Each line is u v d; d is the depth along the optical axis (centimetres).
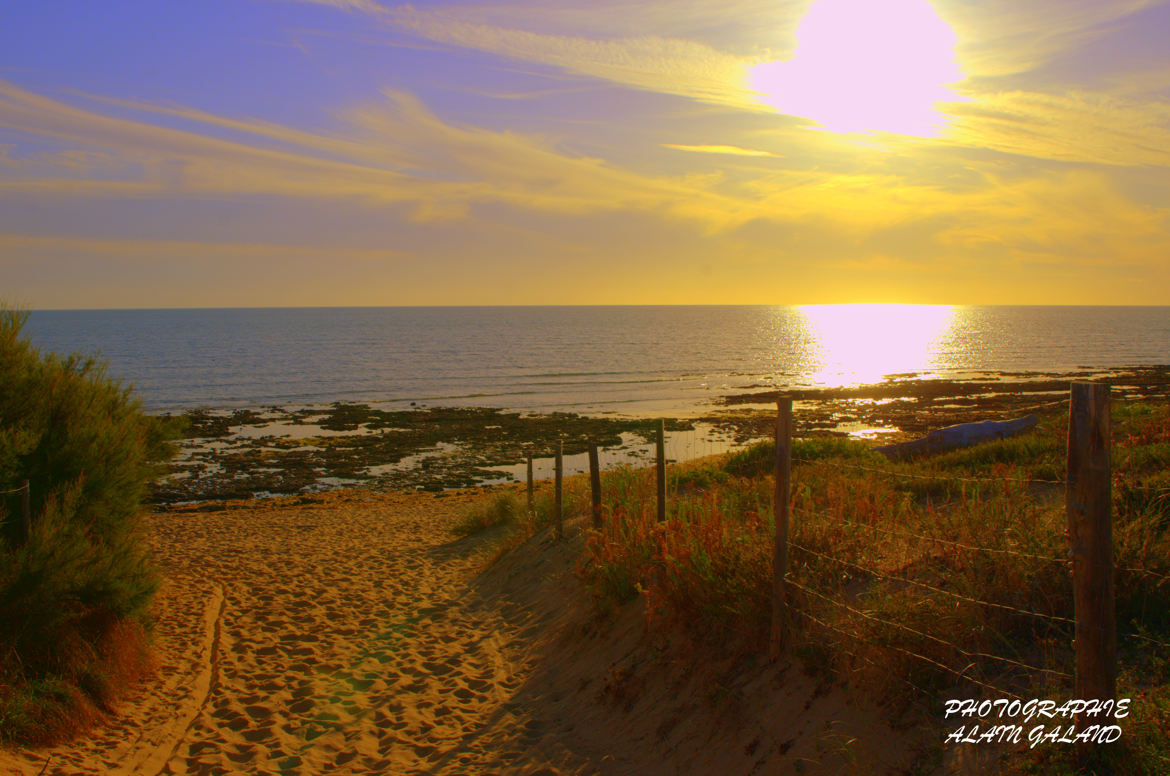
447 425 3900
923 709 364
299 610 932
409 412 4353
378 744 549
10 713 485
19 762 453
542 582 895
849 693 397
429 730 569
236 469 2895
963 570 434
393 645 785
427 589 1034
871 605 422
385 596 998
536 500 1320
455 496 2305
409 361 7981
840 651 416
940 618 391
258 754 530
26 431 611
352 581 1093
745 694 450
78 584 582
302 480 2709
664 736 467
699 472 1231
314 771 506
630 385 5903
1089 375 6019
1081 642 292
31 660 551
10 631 548
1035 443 1027
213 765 512
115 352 8688
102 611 634
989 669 370
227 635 825
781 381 6138
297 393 5347
